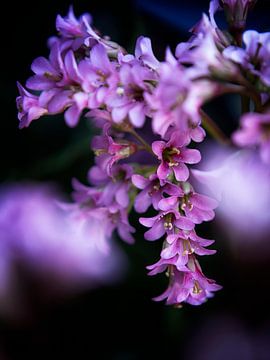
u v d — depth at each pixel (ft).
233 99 1.45
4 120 1.54
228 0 1.08
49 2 1.53
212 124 1.06
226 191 1.07
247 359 1.25
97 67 1.01
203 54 0.96
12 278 0.79
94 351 1.29
